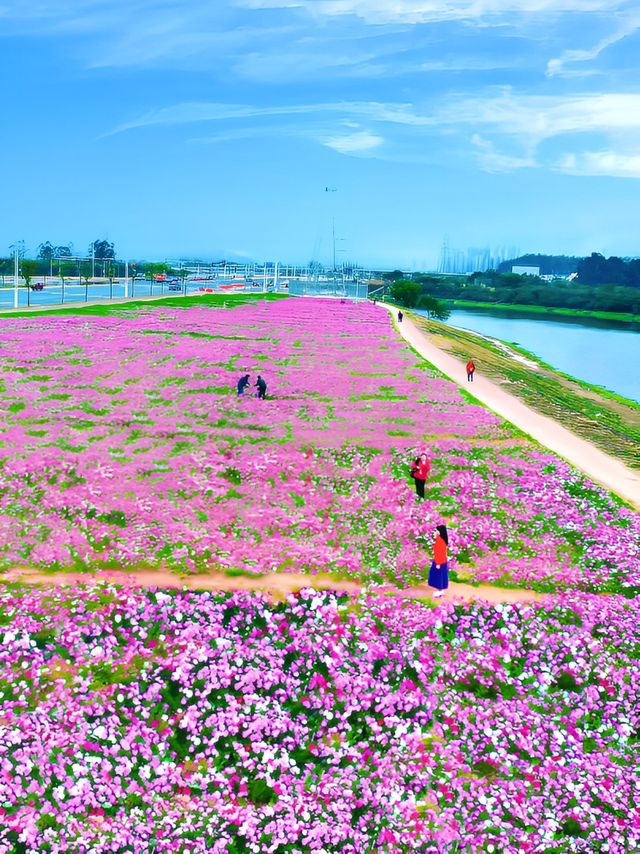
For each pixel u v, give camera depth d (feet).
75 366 152.05
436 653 55.83
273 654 53.83
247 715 48.26
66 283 549.54
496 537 76.18
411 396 140.46
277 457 96.78
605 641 58.44
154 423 110.93
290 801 42.70
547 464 100.99
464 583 66.13
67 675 50.34
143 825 40.47
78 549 67.87
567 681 54.03
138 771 43.73
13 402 119.75
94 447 97.35
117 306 305.73
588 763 46.75
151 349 178.70
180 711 48.21
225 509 79.66
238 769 44.70
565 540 76.74
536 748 47.93
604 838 41.55
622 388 256.11
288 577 64.59
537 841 41.09
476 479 93.09
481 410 131.95
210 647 53.83
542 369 271.69
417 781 44.73
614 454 116.47
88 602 58.03
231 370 155.43
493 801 43.62
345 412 123.95
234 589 61.67
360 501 84.58
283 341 207.31
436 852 40.34
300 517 78.69
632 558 72.23
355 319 295.07
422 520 78.95
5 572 63.72
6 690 48.42
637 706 51.93
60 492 81.66
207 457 95.71
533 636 58.34
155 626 55.98
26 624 54.80
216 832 40.50
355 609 60.34
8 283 490.90
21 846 38.37
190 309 305.94
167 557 66.85
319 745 46.98
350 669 53.11
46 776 42.37
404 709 50.29
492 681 53.52
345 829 41.27
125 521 74.79
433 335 260.01
